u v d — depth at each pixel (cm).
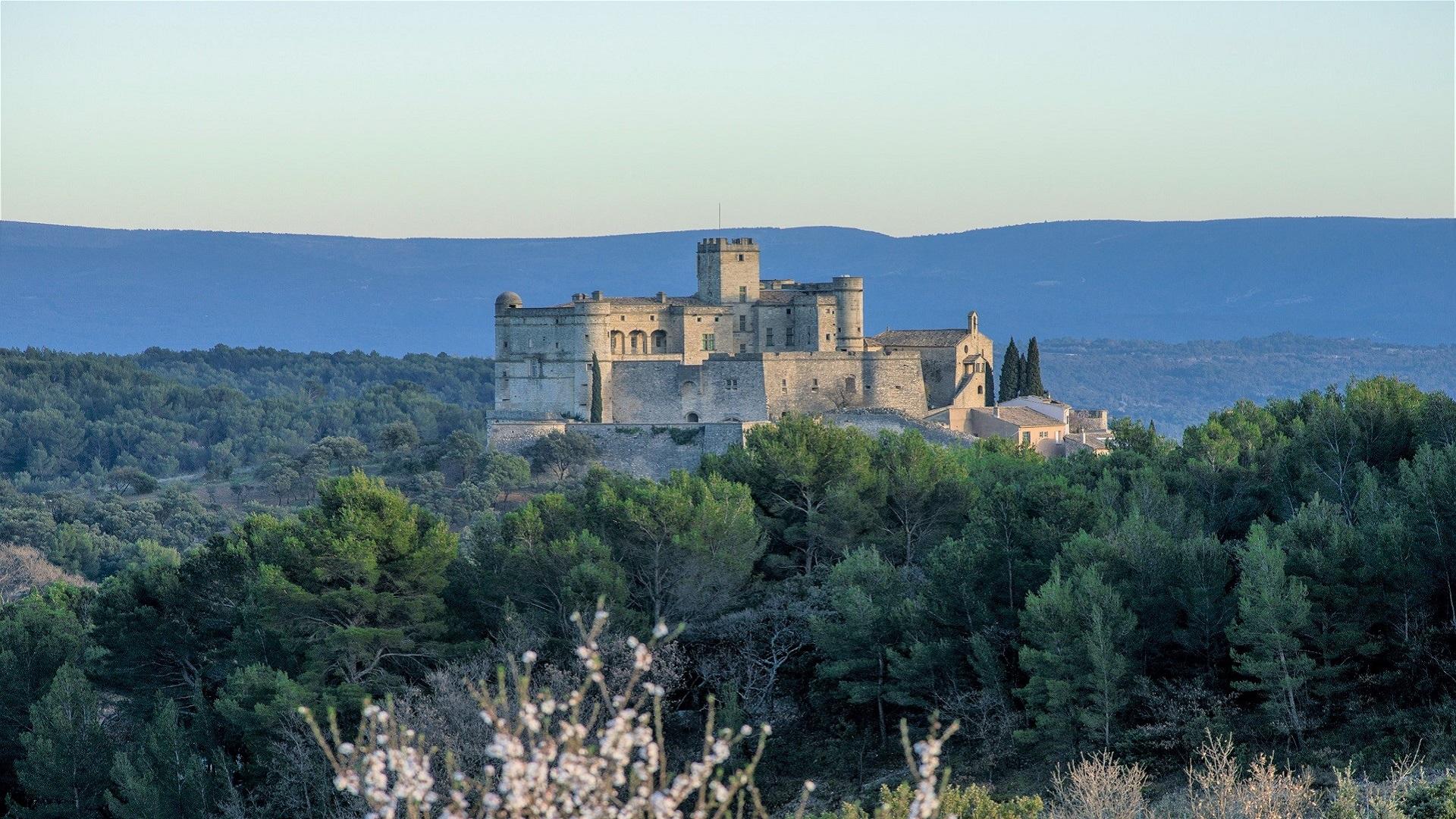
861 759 10969
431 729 9612
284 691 10644
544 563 11888
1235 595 10531
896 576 12025
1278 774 9444
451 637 11819
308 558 11419
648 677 10838
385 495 11906
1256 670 9894
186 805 10425
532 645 11162
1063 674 10256
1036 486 11981
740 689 11794
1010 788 10194
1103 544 10962
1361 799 8450
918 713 11738
